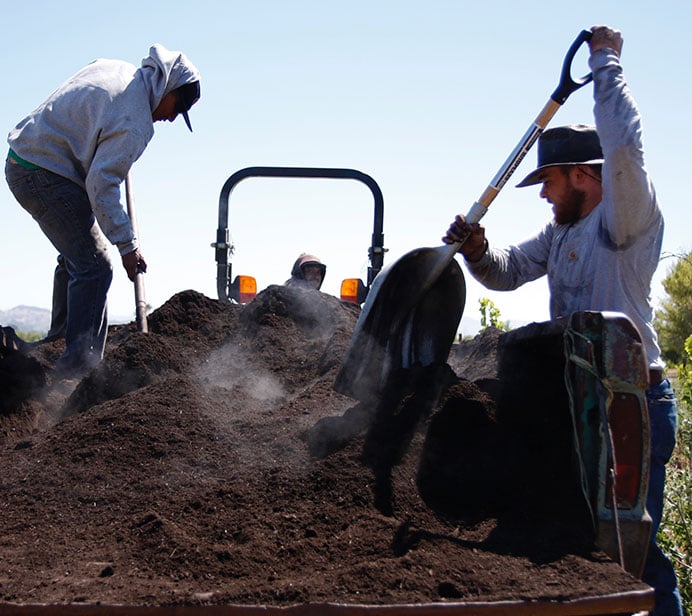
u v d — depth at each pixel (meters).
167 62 4.30
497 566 2.15
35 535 2.42
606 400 2.36
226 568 2.15
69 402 3.75
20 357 3.91
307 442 2.88
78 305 4.29
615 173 2.77
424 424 2.87
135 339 3.90
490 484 2.65
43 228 4.32
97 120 4.09
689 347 5.45
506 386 3.08
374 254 5.47
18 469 2.83
